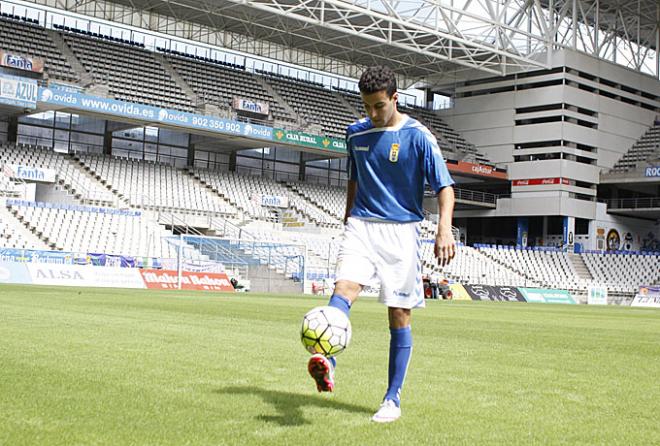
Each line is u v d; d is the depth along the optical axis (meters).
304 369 5.18
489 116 54.09
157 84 41.03
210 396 3.96
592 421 3.71
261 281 33.81
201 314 11.77
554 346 8.48
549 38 48.72
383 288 3.64
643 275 50.69
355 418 3.52
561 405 4.17
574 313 21.84
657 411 4.08
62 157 37.12
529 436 3.27
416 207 3.73
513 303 32.69
